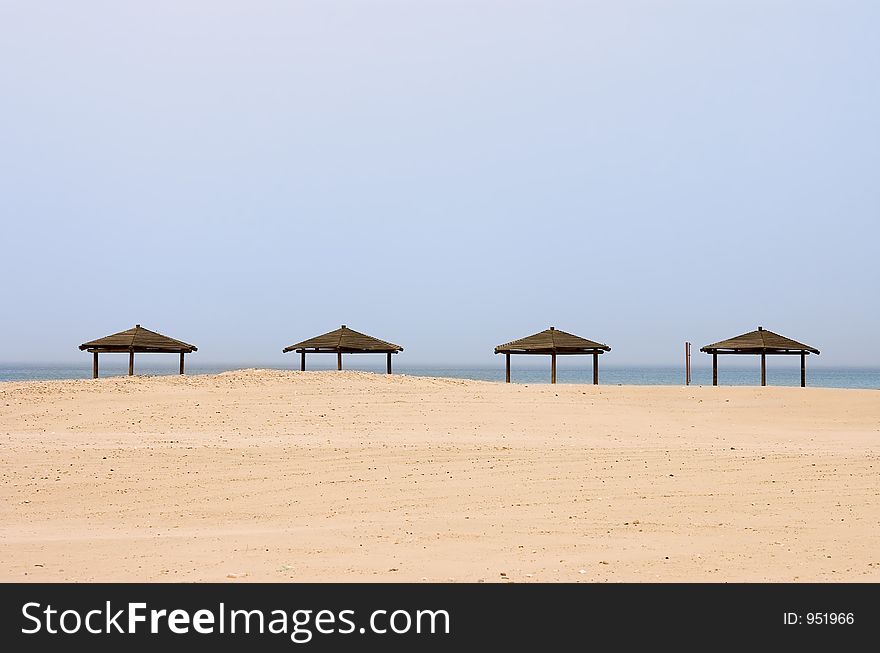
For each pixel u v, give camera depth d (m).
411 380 31.45
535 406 27.86
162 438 20.36
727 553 10.65
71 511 13.78
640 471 16.52
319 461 17.23
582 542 11.29
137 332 37.38
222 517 13.44
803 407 29.34
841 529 11.99
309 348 39.28
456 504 13.94
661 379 133.88
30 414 24.27
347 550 10.94
